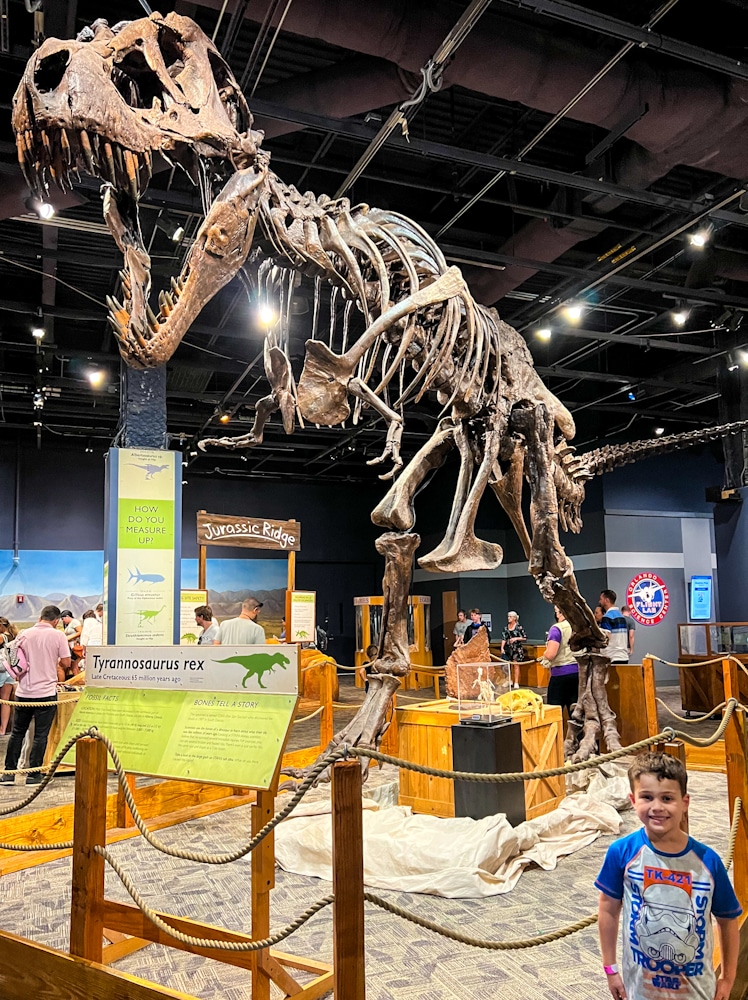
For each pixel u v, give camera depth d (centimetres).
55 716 720
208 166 414
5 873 440
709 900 218
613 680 768
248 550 1936
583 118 635
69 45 359
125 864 443
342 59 667
